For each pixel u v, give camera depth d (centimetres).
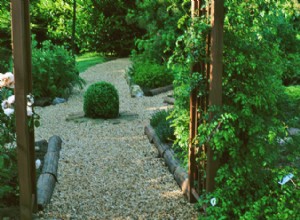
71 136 721
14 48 331
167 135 620
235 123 371
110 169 555
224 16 359
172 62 405
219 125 360
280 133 379
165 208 432
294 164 430
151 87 1111
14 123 387
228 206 354
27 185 350
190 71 398
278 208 328
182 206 435
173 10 1166
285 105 387
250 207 344
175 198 456
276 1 372
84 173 541
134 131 743
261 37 367
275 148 382
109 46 1844
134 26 1800
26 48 378
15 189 406
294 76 762
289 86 750
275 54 376
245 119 366
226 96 374
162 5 1233
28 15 374
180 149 570
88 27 1842
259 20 371
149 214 421
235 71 372
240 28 369
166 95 1059
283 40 640
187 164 458
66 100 1021
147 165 568
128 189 487
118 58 1780
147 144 664
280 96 387
